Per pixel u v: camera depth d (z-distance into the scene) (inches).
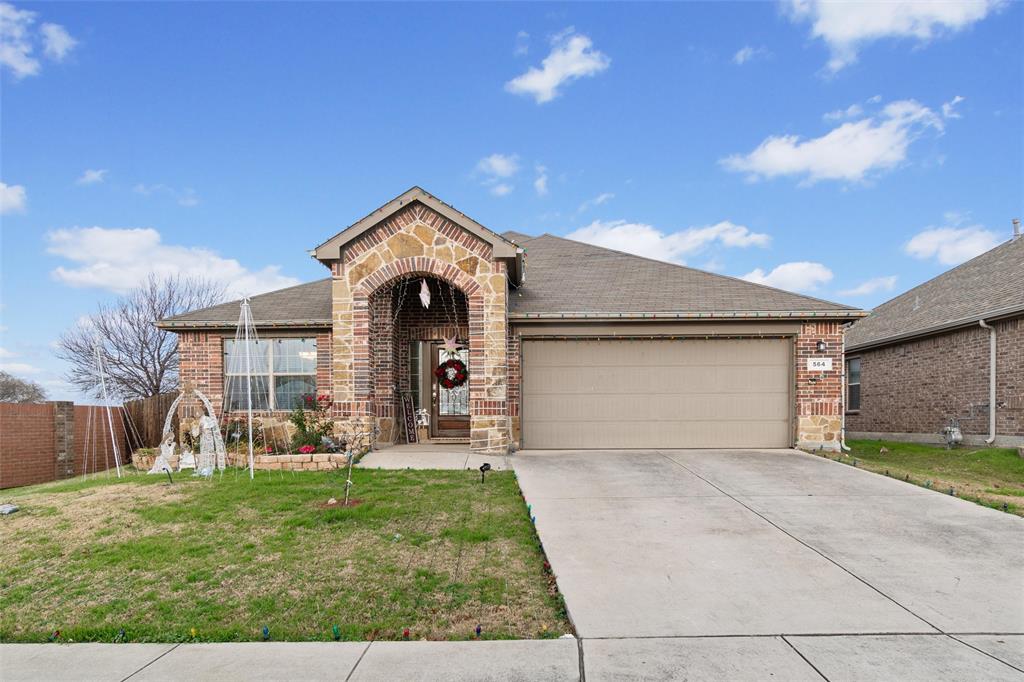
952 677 163.2
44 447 582.2
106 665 175.0
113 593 226.1
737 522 301.0
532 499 341.1
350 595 219.5
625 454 484.4
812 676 163.6
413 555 255.6
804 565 245.1
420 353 564.1
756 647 180.1
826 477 399.5
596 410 513.3
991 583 227.6
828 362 507.5
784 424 514.0
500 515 306.8
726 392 514.6
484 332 470.9
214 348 569.6
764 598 214.7
